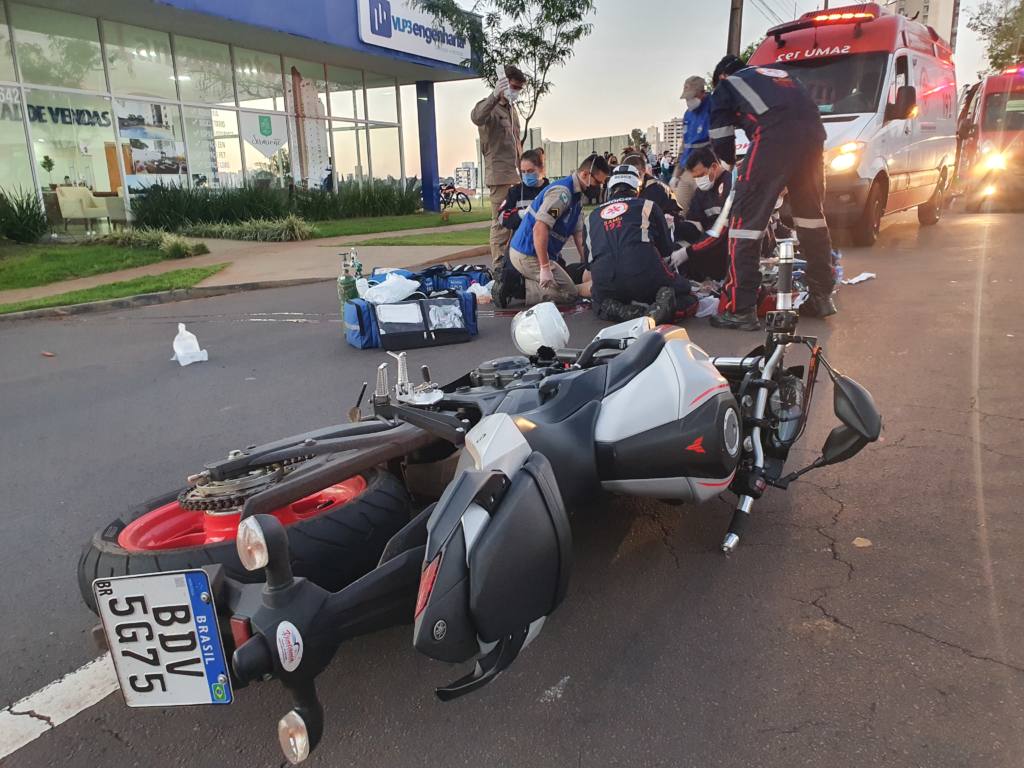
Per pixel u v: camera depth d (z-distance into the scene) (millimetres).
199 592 1986
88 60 17672
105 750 2381
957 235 12766
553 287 8250
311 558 2467
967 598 2875
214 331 8609
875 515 3537
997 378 5312
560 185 8023
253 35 19594
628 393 2893
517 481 2166
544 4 15578
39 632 3031
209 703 2057
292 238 16844
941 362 5742
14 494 4410
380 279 8219
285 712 2508
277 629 1925
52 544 3768
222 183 20922
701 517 3633
